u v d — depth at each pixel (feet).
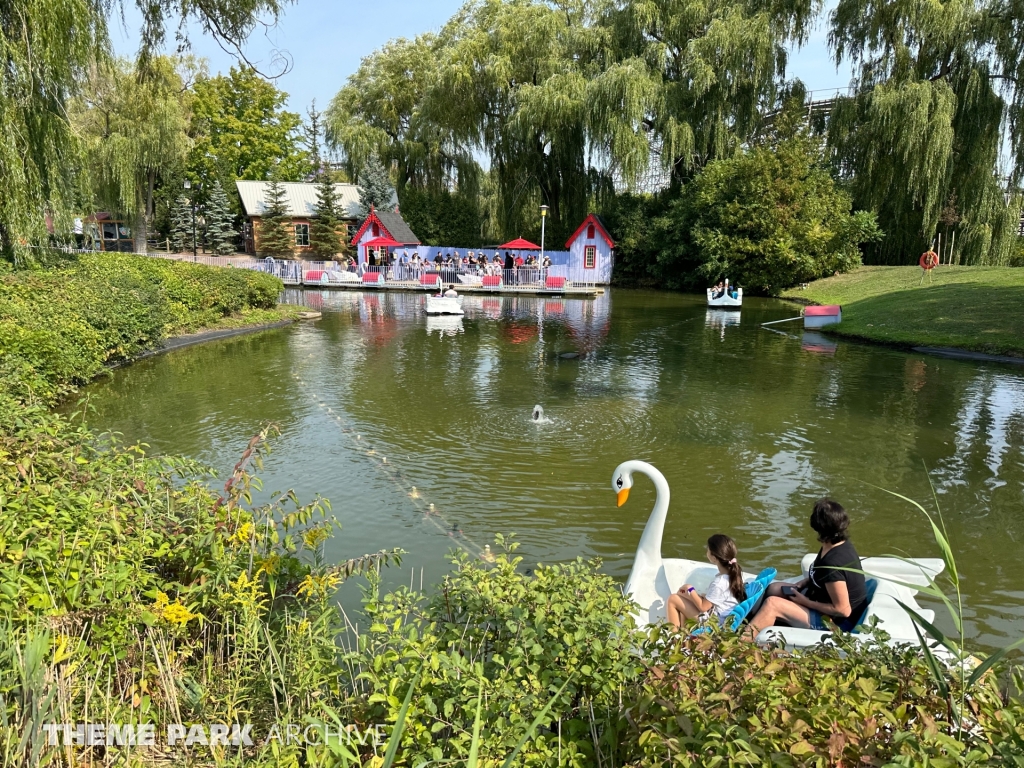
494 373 46.06
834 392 41.04
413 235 137.39
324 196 143.02
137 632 11.28
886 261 116.67
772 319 81.30
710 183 112.47
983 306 65.87
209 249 150.92
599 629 10.28
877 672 8.71
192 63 151.53
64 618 10.52
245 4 42.37
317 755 9.11
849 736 7.11
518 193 143.43
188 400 36.83
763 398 39.27
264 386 40.60
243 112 174.91
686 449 29.60
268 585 13.50
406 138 154.61
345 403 36.83
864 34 102.94
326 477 25.50
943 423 34.24
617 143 115.44
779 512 23.12
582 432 31.83
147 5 41.86
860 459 28.66
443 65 134.51
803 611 13.19
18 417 17.52
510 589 11.56
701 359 52.80
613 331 69.97
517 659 9.61
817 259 107.86
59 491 14.17
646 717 8.42
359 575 18.01
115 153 97.91
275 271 121.19
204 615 12.34
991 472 27.35
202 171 169.27
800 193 106.01
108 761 9.01
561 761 8.64
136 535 13.26
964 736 7.50
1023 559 19.99
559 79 122.42
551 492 24.44
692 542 20.75
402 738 9.05
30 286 41.27
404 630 11.07
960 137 100.42
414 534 20.89
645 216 133.08
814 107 122.01
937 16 94.53
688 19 119.24
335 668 11.39
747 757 6.98
